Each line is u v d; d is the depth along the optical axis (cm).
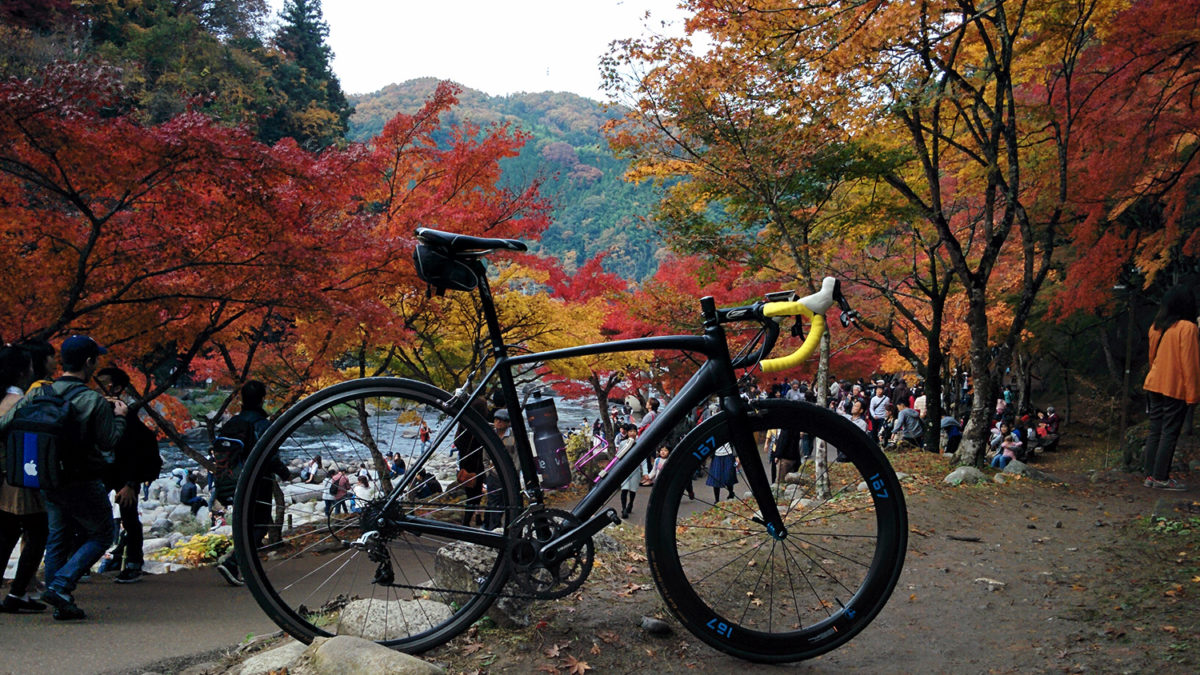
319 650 249
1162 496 678
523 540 257
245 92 4319
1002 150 1141
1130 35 872
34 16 2959
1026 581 412
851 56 741
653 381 2027
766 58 761
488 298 271
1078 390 2486
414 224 1091
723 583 365
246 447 579
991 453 1744
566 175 16050
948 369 2353
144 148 655
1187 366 655
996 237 1025
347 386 264
